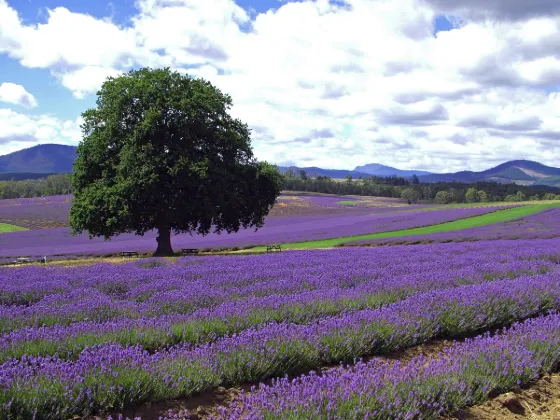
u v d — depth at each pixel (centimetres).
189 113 2897
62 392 440
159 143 2852
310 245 3806
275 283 1127
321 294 920
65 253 3572
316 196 10875
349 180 15788
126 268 1728
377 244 3566
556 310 868
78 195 3016
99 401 444
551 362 576
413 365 512
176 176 2741
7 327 736
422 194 12812
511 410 466
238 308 800
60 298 1011
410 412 398
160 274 1423
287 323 741
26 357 565
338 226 5400
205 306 916
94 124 3078
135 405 466
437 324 739
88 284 1254
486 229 4212
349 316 716
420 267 1440
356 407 385
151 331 668
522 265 1425
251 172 3238
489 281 1088
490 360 535
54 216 6725
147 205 2780
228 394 503
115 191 2717
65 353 601
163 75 2998
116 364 504
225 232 5669
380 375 466
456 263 1543
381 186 13288
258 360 547
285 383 451
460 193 12775
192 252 3409
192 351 566
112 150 2966
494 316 787
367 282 1123
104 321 798
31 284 1224
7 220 6391
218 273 1420
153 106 2891
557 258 1795
